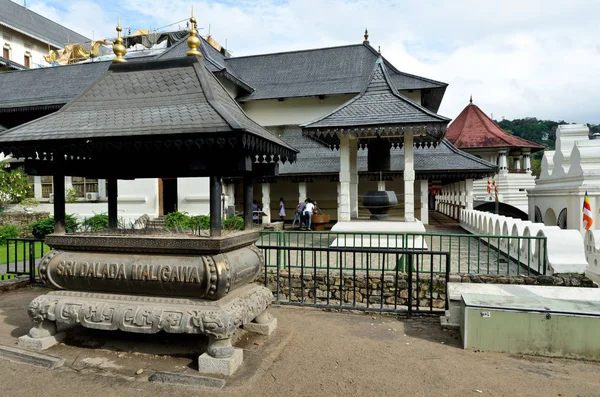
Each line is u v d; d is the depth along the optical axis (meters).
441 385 4.10
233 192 24.09
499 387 4.06
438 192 36.81
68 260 4.89
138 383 4.11
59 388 4.03
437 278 8.88
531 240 9.75
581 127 15.81
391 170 21.42
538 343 4.83
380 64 14.20
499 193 31.45
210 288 4.31
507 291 6.03
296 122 25.64
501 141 32.50
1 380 4.20
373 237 12.45
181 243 4.45
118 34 5.50
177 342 5.01
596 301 5.26
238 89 25.44
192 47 5.17
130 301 4.66
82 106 5.05
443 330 5.80
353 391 3.97
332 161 23.16
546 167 17.53
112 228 6.03
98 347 4.92
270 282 9.58
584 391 3.98
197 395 3.87
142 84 5.10
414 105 12.88
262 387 4.02
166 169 6.02
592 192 12.98
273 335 5.39
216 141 4.13
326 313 6.62
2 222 20.88
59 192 5.11
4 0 44.66
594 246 8.66
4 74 27.48
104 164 5.93
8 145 4.62
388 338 5.46
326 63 27.16
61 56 39.00
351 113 13.07
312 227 21.41
